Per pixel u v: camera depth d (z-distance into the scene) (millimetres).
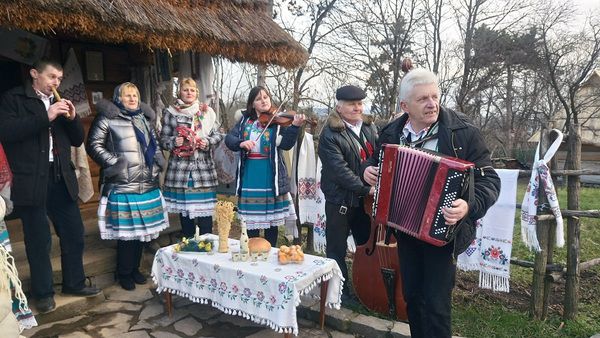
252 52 4926
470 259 3619
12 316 1923
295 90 10133
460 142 2316
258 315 2994
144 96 5609
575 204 3318
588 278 4379
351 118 3480
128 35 3830
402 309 3307
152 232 3973
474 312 3455
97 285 4098
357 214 3648
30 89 3178
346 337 3256
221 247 3488
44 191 3232
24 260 3998
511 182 3385
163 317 3551
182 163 4250
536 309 3381
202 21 4566
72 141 3492
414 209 2289
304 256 3377
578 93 19812
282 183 4215
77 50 5195
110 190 3842
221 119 9555
